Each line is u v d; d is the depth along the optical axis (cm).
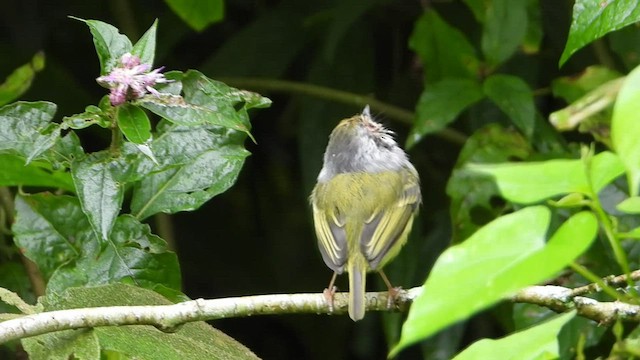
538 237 434
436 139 1376
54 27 1429
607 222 482
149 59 756
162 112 739
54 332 741
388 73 1395
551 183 463
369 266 956
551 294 753
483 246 432
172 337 774
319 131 1305
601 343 1025
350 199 1000
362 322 1382
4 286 1048
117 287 785
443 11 1337
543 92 1145
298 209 1448
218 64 1315
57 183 912
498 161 1077
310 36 1331
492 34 1127
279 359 1484
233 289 1441
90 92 1447
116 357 809
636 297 506
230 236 1454
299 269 1410
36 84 1334
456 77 1157
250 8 1463
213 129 842
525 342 550
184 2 1141
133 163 759
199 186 832
